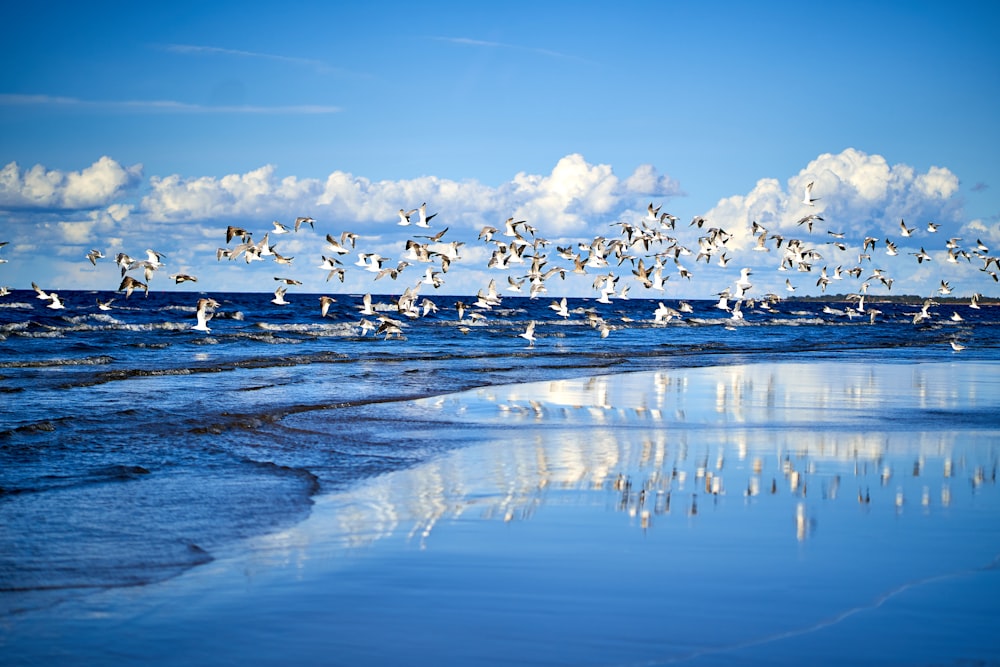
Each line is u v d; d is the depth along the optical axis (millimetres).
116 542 11688
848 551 11289
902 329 91250
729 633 8781
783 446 18797
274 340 53031
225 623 9055
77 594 9828
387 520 12750
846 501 13930
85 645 8547
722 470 16250
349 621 9102
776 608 9391
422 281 31906
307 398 26047
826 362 44469
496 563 10836
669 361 43719
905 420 22906
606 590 9914
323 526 12453
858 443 19219
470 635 8766
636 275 33875
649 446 18766
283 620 9125
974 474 16109
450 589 9953
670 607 9430
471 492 14461
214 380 30672
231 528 12336
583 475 15789
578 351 50125
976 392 30188
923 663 8125
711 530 12250
